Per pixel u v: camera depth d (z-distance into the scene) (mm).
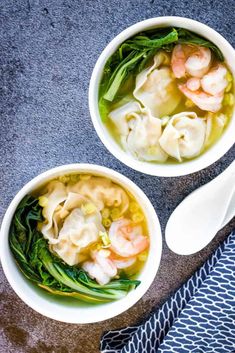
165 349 827
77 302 763
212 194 798
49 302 756
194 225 807
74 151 816
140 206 760
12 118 812
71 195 757
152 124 746
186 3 798
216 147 749
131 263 765
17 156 816
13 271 737
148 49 718
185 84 741
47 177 738
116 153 729
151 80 740
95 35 802
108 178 763
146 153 755
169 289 848
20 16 799
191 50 729
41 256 757
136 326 855
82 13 799
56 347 859
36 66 805
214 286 820
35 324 854
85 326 856
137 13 799
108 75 728
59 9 798
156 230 739
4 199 820
